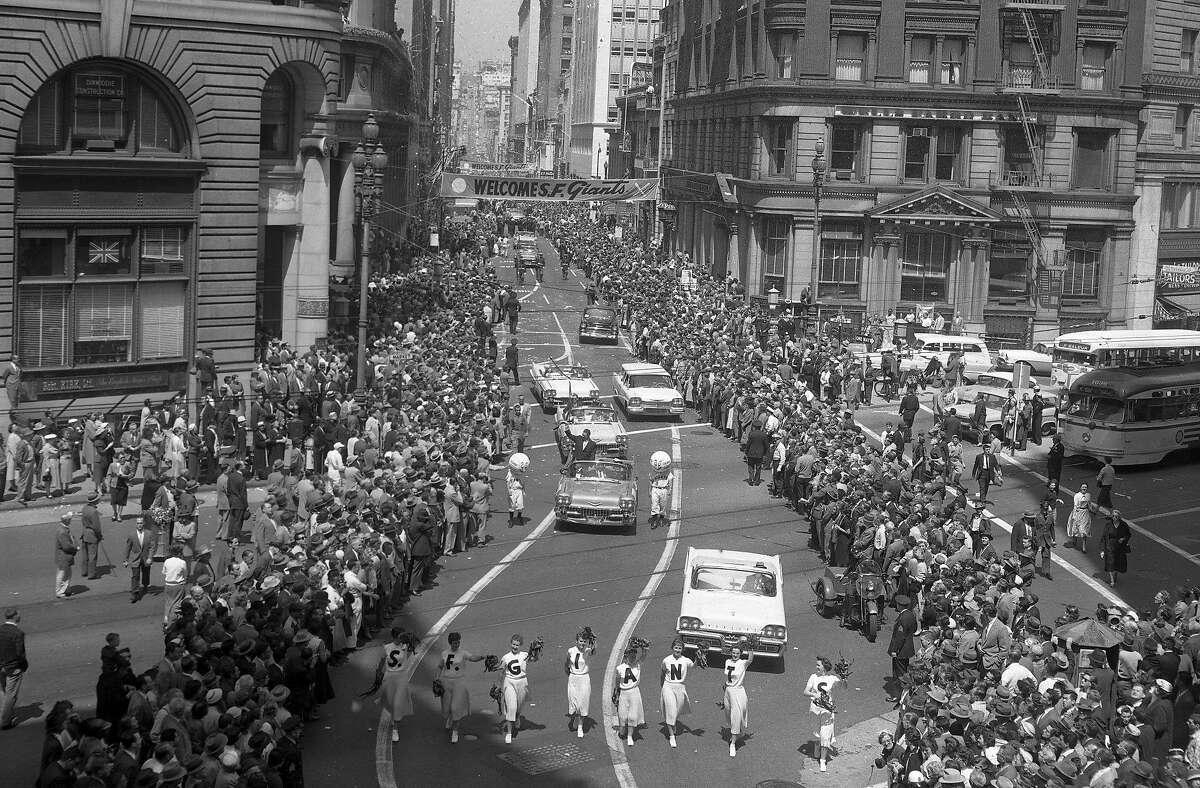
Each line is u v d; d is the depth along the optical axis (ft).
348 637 80.43
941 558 84.28
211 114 132.36
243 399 130.93
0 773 60.44
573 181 220.02
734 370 162.30
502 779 62.59
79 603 86.48
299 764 55.88
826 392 179.11
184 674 60.70
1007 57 237.04
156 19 126.82
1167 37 246.68
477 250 364.17
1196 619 74.13
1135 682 62.23
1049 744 54.75
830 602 91.91
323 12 144.15
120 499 105.40
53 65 121.29
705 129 311.47
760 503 125.08
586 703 68.54
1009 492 132.16
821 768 65.05
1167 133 250.98
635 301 237.66
